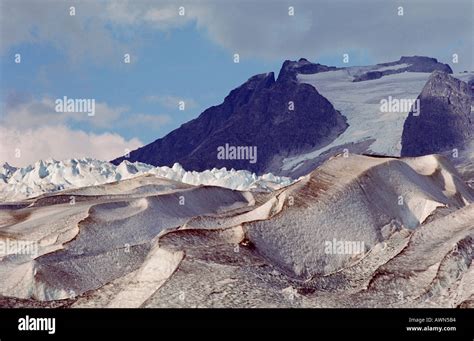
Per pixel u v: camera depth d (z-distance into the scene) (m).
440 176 95.06
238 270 60.38
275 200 77.12
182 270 59.31
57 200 115.94
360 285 62.28
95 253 78.44
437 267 61.69
